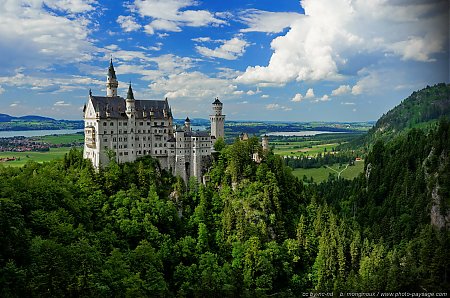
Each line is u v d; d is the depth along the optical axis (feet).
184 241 617.62
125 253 542.57
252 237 633.61
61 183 636.48
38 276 409.08
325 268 609.01
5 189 533.96
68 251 452.76
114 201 645.10
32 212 513.86
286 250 644.69
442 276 552.00
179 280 561.84
